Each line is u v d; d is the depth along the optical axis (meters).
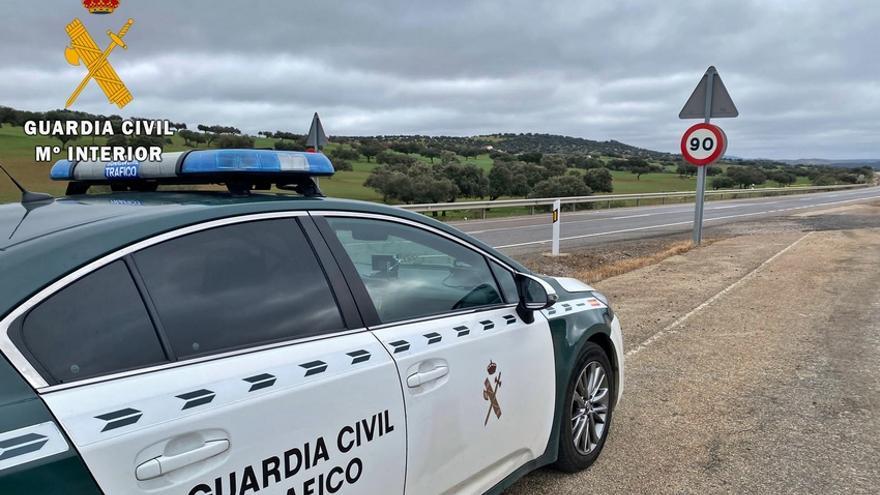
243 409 1.91
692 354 5.95
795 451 3.98
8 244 1.86
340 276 2.47
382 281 2.71
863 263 10.58
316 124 14.90
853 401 4.73
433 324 2.76
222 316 2.06
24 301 1.68
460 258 3.13
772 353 5.91
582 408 3.76
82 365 1.72
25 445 1.51
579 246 15.10
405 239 2.88
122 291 1.87
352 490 2.23
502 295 3.27
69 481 1.55
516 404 3.13
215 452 1.83
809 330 6.64
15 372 1.60
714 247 13.43
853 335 6.40
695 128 13.48
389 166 45.31
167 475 1.73
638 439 4.19
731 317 7.26
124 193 2.64
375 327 2.50
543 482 3.65
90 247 1.87
